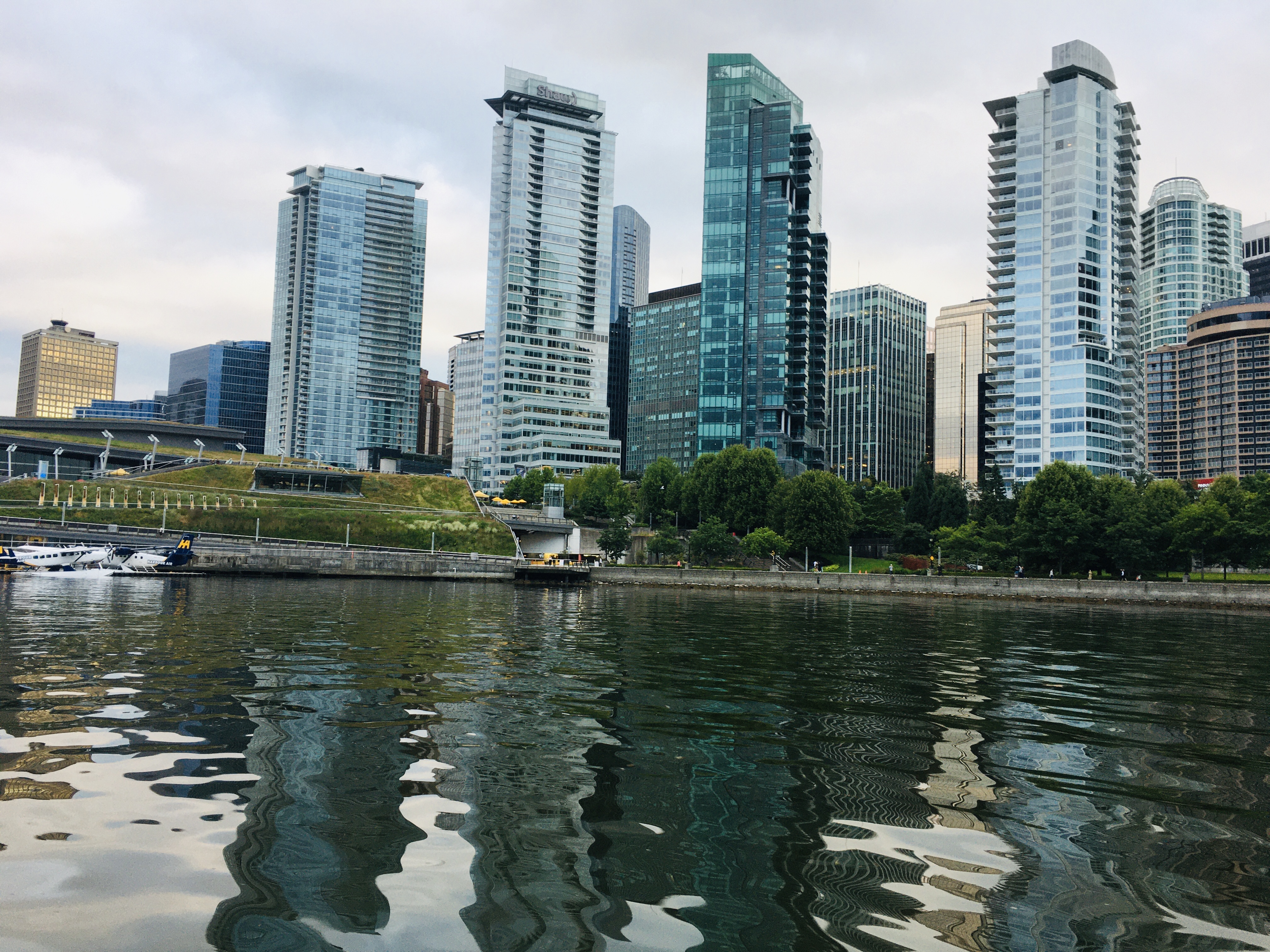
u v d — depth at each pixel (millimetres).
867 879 10141
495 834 11398
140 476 152875
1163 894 9812
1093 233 190500
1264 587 81062
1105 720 20578
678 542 138250
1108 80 196625
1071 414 185875
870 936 8633
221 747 15789
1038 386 190375
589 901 9367
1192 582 85500
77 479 148125
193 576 99812
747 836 11523
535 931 8594
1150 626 58188
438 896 9398
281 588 82625
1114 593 89688
